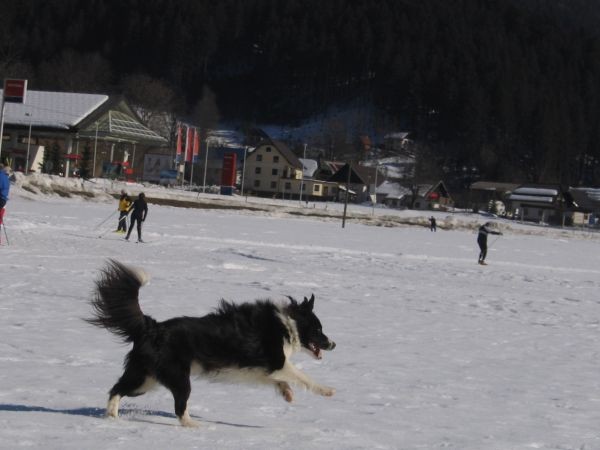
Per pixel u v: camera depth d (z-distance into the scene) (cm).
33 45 17862
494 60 19662
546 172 16538
